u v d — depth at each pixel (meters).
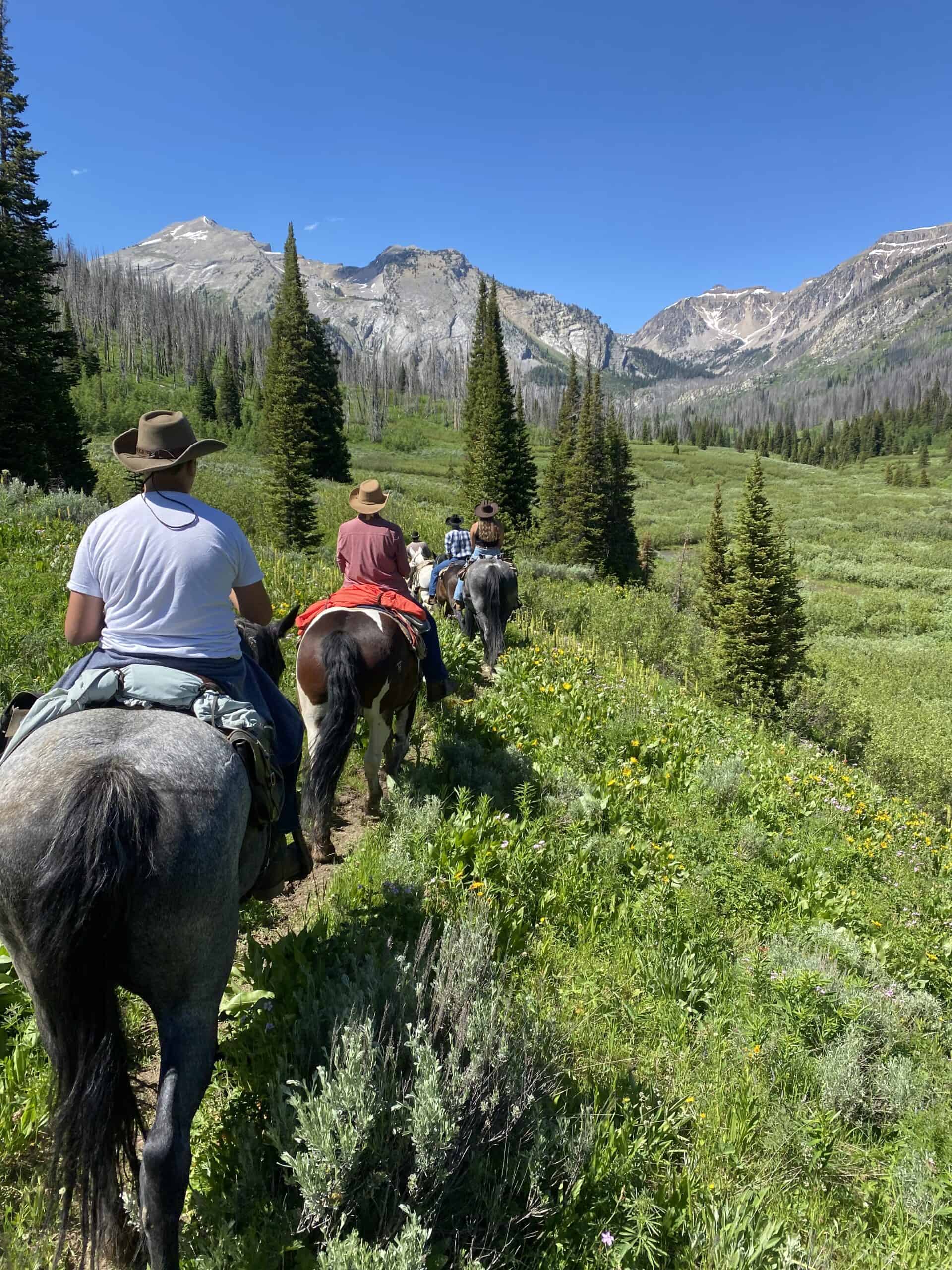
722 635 21.44
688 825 7.25
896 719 24.80
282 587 12.82
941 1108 4.03
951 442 169.75
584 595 24.50
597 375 48.72
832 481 138.50
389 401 190.25
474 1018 3.25
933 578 61.03
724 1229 2.91
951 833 12.17
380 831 5.88
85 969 2.09
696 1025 4.46
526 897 5.25
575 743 8.73
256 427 98.00
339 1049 2.97
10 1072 3.18
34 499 15.95
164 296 184.12
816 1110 3.93
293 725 3.64
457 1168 2.86
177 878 2.25
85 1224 2.13
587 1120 3.18
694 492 117.88
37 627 8.02
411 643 5.79
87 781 2.21
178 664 2.94
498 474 47.44
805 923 5.97
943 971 5.73
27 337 28.38
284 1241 2.56
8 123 31.05
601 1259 2.73
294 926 4.68
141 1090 3.38
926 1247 3.26
